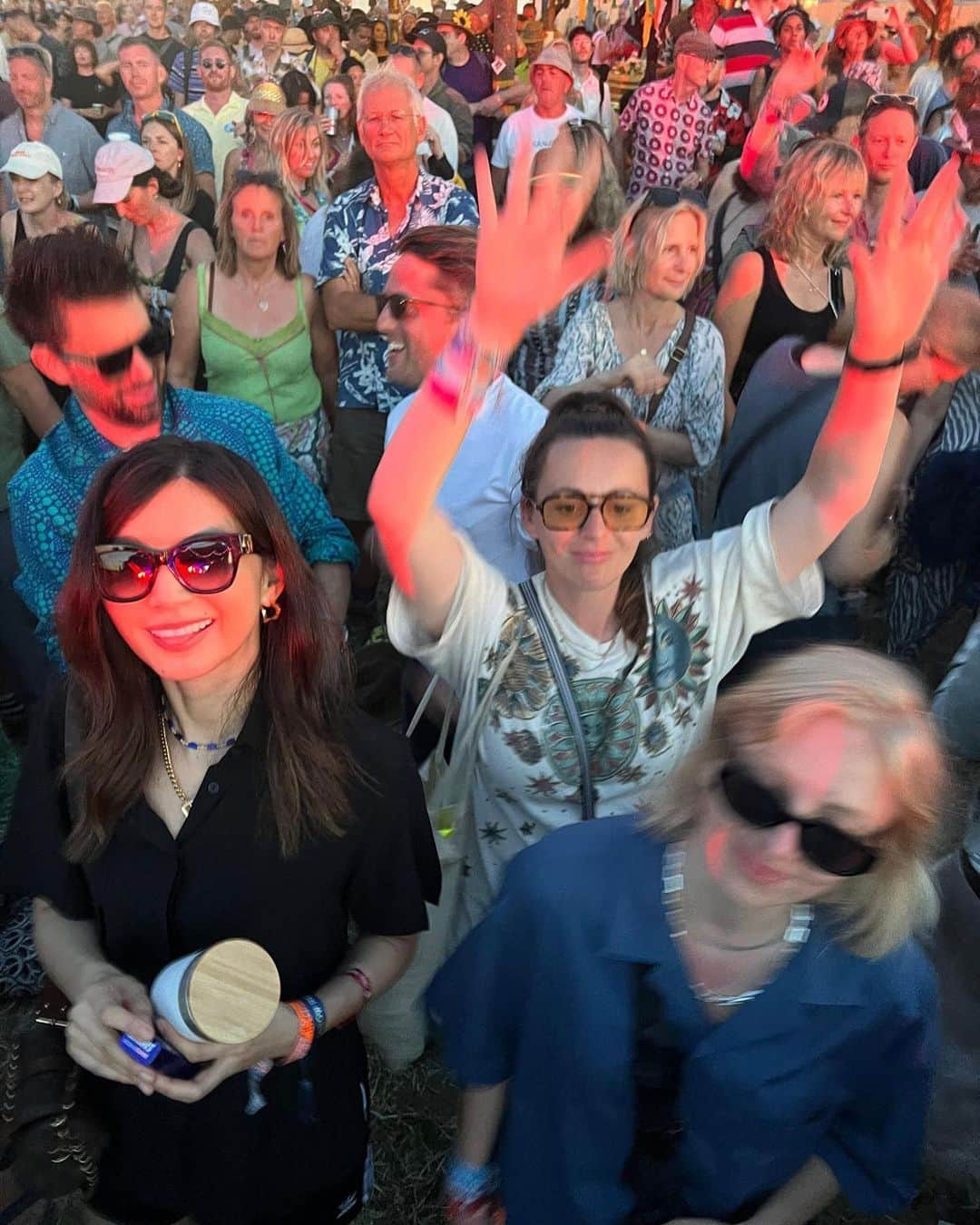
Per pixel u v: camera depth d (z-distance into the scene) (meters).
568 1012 1.38
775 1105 1.38
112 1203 1.72
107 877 1.53
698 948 1.34
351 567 2.62
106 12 9.05
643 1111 1.42
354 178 4.69
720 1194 1.49
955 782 1.33
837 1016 1.34
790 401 2.86
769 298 3.57
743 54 6.90
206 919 1.53
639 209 3.02
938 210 1.57
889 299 1.58
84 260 2.03
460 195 3.90
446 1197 1.65
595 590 1.81
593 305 3.19
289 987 1.60
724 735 1.29
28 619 3.21
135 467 1.38
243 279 3.77
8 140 6.46
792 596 1.86
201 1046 1.40
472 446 2.26
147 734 1.50
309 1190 1.73
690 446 3.13
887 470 2.71
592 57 9.08
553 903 1.37
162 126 5.44
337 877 1.57
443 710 2.20
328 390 4.12
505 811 1.99
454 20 9.28
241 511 1.40
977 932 2.03
